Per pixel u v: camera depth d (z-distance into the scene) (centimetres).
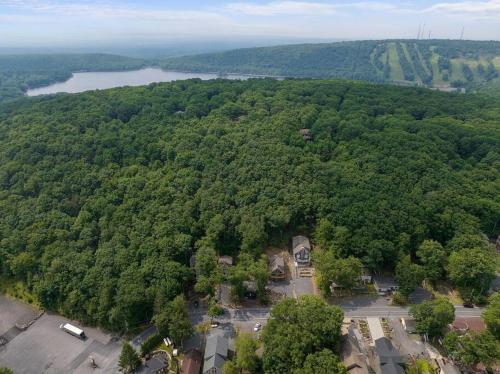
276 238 12900
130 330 9938
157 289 10050
